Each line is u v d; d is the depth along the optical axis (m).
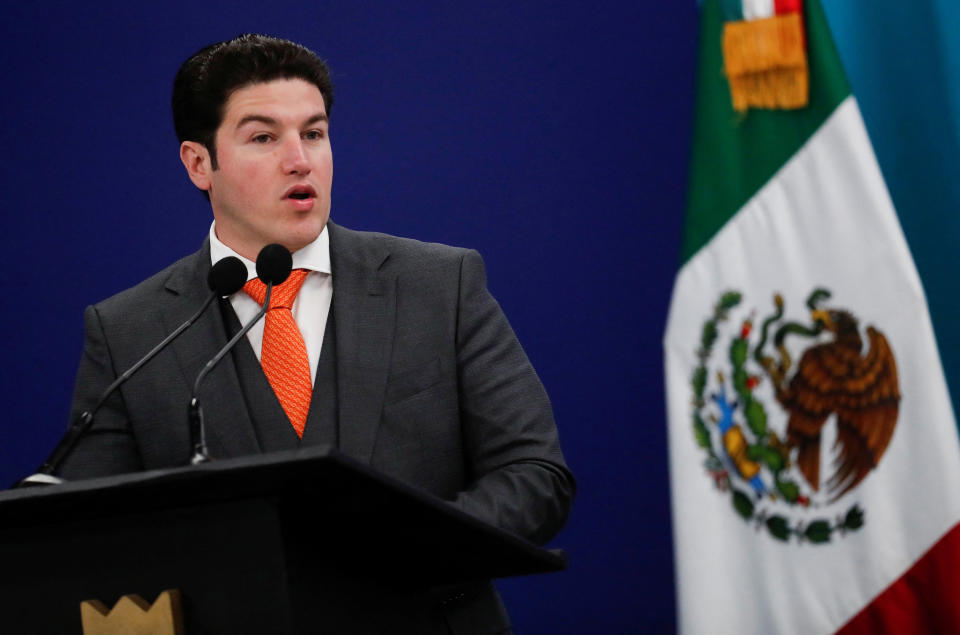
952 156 7.91
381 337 5.34
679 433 7.69
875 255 7.37
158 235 9.91
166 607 3.16
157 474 2.93
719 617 7.46
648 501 9.19
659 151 9.50
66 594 3.34
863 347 7.33
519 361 5.46
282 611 3.13
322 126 5.58
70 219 9.96
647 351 9.34
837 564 7.25
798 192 7.62
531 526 4.74
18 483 3.88
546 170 9.64
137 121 10.04
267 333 5.39
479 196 9.69
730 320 7.68
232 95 5.46
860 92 8.11
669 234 9.42
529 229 9.60
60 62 10.11
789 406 7.46
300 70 5.54
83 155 10.02
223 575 3.18
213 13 10.06
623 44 9.63
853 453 7.28
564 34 9.72
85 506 3.12
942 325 7.91
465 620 4.80
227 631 3.17
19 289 9.89
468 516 3.42
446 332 5.38
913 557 7.09
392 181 9.77
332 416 5.18
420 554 3.81
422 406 5.23
